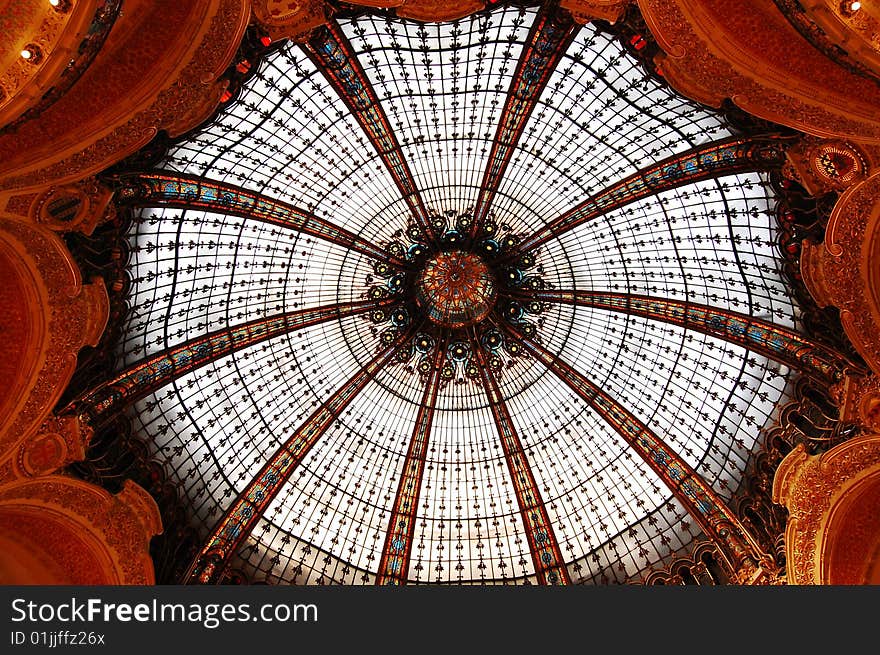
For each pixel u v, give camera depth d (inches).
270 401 751.7
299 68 571.2
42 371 481.1
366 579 743.1
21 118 407.2
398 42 578.6
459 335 805.9
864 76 411.2
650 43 501.0
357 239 741.9
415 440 785.6
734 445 693.9
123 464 595.5
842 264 508.7
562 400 794.2
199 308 684.1
